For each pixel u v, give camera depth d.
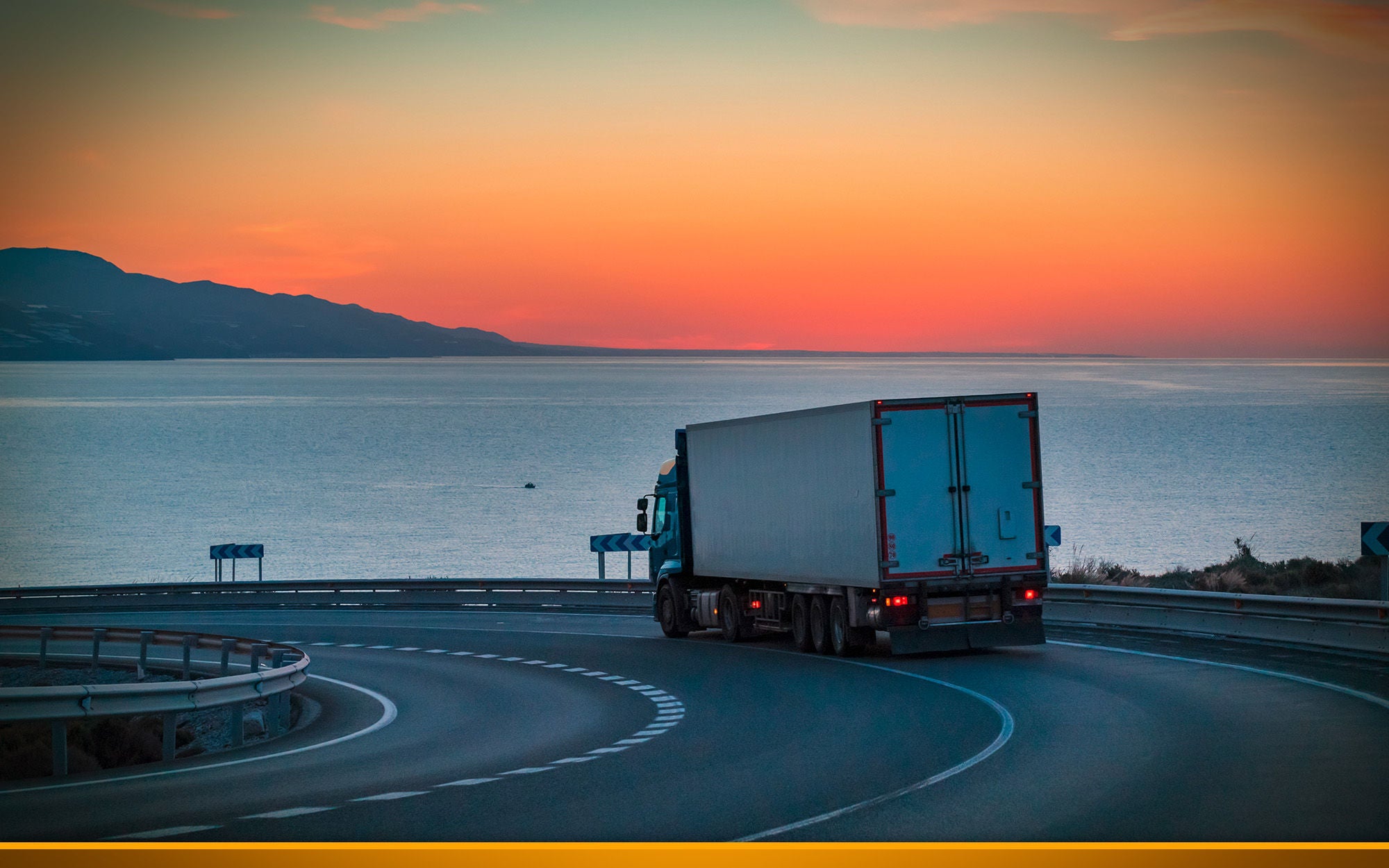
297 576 79.69
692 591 35.53
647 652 32.12
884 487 26.28
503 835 11.74
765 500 30.86
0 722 16.09
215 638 30.59
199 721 28.83
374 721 22.52
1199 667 23.52
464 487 136.25
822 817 12.15
